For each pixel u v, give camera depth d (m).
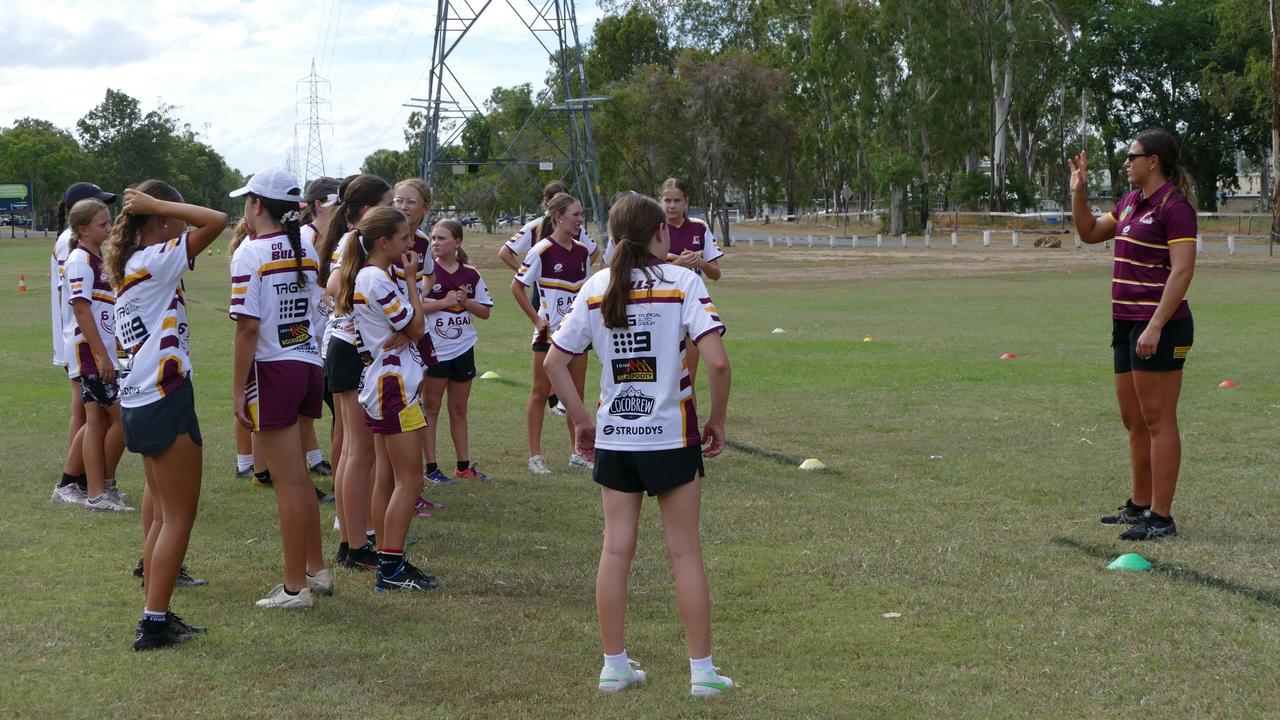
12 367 14.95
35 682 4.41
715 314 4.32
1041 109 75.12
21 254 57.69
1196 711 4.10
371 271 5.68
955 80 61.06
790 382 13.16
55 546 6.45
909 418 10.70
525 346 17.56
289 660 4.68
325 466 8.73
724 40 81.62
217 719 4.06
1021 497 7.59
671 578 5.82
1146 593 5.48
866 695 4.28
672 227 9.36
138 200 4.94
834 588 5.63
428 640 4.94
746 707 4.15
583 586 5.79
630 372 4.32
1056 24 65.31
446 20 50.31
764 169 66.12
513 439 10.06
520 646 4.87
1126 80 67.38
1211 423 10.03
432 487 8.15
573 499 7.79
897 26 61.53
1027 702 4.20
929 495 7.66
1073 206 7.26
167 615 4.91
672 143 61.25
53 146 120.44
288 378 5.35
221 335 19.05
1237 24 52.72
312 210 7.28
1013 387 12.52
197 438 4.94
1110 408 11.07
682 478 4.31
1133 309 6.65
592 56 88.50
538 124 64.12
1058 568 5.92
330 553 6.51
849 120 69.06
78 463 7.57
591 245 8.85
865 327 20.06
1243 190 100.81
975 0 62.34
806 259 47.06
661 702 4.21
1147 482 6.86
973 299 26.72
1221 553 6.18
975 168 73.81
